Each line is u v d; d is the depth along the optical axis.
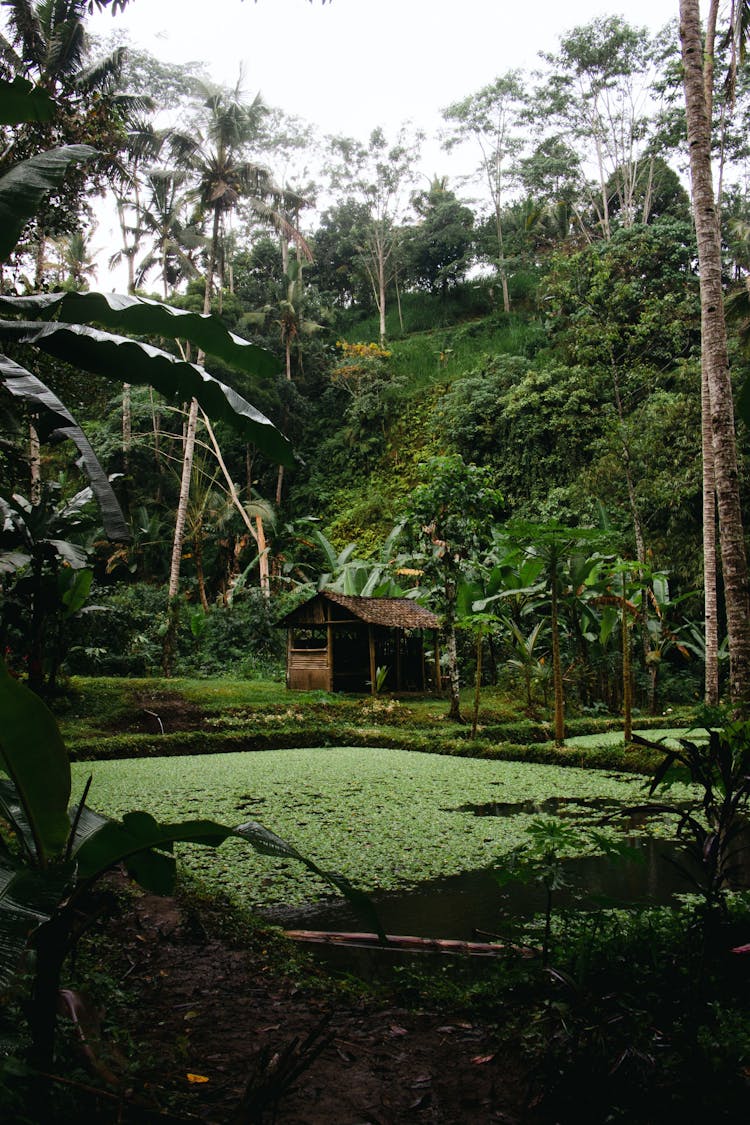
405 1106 2.13
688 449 15.55
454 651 12.48
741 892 2.96
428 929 3.88
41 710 2.04
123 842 2.23
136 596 19.31
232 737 10.68
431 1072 2.32
